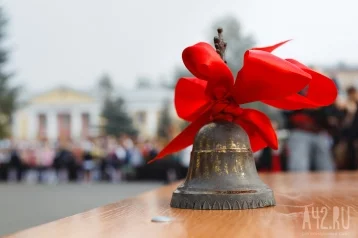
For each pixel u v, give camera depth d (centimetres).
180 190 169
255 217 143
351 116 820
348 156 833
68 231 122
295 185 272
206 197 162
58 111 4519
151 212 157
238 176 168
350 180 318
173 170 2506
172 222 136
